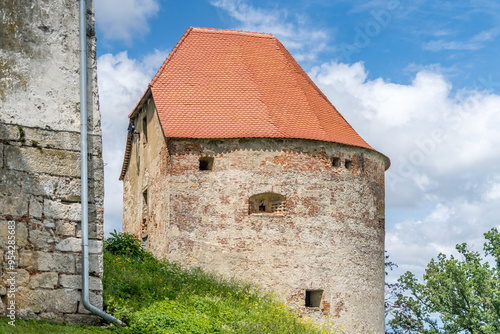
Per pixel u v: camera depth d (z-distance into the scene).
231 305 20.27
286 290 23.50
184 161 24.00
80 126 12.91
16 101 12.29
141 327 14.44
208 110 25.03
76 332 11.81
